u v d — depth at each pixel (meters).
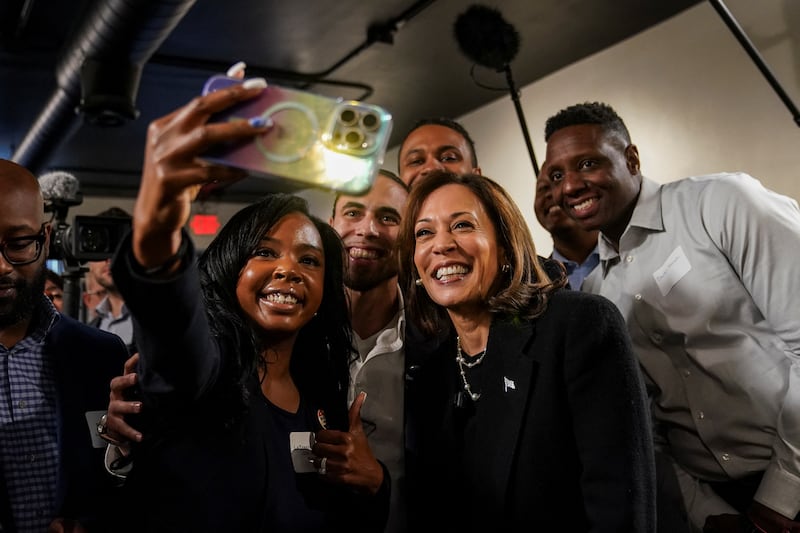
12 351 1.42
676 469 1.85
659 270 1.81
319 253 1.31
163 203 0.77
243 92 0.74
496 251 1.44
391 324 1.82
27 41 3.87
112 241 1.99
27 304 1.36
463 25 2.75
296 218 1.31
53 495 1.39
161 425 1.13
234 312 1.24
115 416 1.15
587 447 1.26
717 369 1.72
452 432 1.43
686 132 3.65
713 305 1.73
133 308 0.87
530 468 1.29
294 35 3.86
